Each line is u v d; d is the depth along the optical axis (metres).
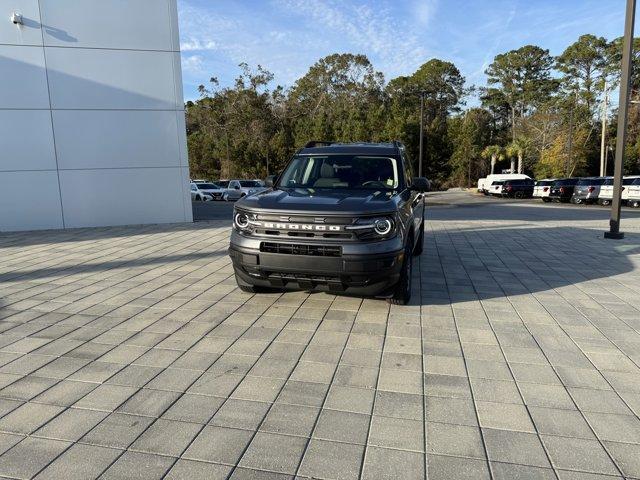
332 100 72.81
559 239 10.92
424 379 3.66
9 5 11.24
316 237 4.69
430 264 7.95
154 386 3.51
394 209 4.80
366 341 4.41
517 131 63.53
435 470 2.60
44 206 12.08
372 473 2.56
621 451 2.79
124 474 2.54
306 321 4.94
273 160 59.78
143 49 12.38
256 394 3.40
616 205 10.93
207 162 67.56
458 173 59.22
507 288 6.41
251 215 4.94
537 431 2.98
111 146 12.47
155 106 12.70
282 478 2.52
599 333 4.71
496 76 80.19
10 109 11.55
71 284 6.48
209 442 2.83
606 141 50.75
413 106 76.25
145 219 13.04
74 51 11.85
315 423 3.04
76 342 4.35
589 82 65.12
